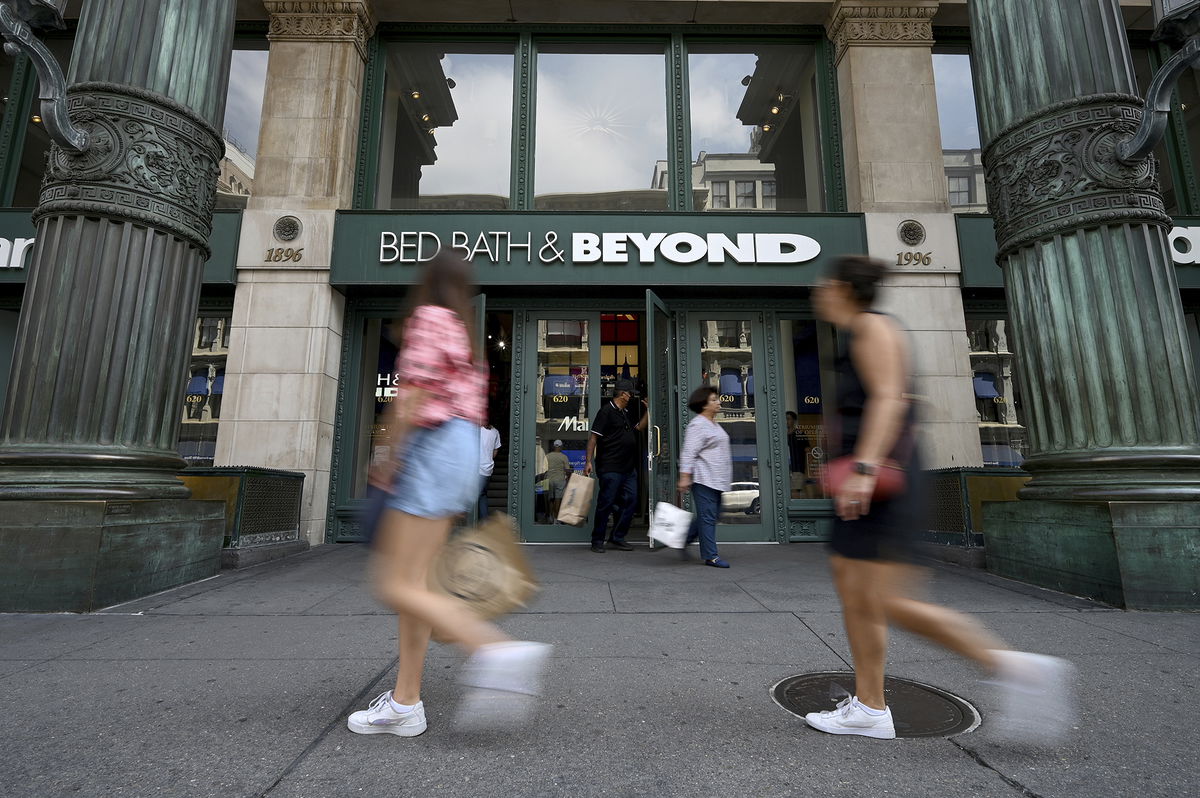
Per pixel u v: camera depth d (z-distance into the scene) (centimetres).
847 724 226
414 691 228
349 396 842
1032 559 516
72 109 508
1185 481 454
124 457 481
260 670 301
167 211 529
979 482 628
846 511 212
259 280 809
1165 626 384
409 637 227
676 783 194
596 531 734
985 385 845
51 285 489
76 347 486
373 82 934
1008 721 238
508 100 957
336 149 851
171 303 533
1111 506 440
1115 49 537
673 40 962
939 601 453
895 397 208
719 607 433
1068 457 502
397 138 941
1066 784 193
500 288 844
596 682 284
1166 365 488
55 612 421
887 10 903
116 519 447
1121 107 521
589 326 867
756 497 834
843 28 912
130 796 185
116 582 446
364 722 228
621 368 908
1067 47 541
